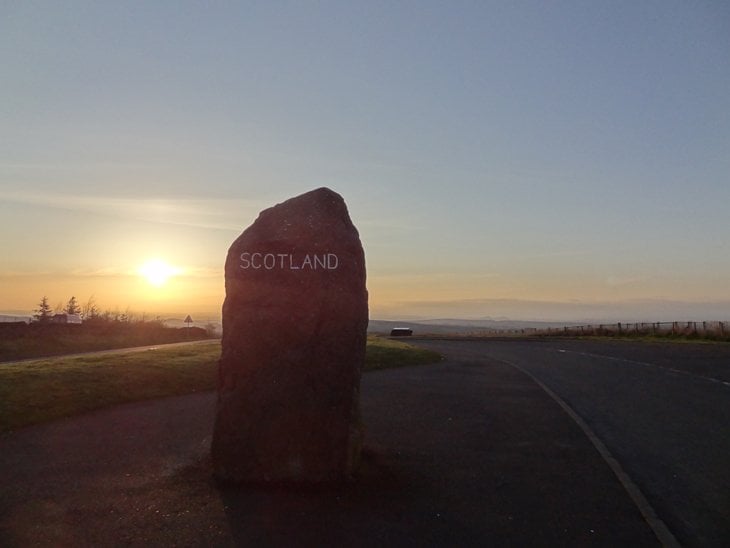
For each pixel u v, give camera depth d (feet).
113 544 14.76
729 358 65.16
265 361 19.19
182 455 22.13
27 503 17.33
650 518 16.96
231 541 14.99
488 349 90.68
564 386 43.14
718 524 16.87
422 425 28.17
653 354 72.54
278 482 18.92
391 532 15.70
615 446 25.17
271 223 19.77
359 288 19.54
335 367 19.15
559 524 16.47
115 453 22.48
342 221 19.95
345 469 19.01
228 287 19.61
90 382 35.76
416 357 65.21
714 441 26.13
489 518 16.79
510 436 26.22
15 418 27.61
